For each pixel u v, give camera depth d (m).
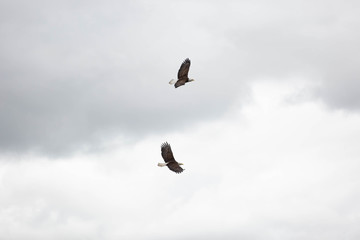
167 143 37.91
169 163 38.56
